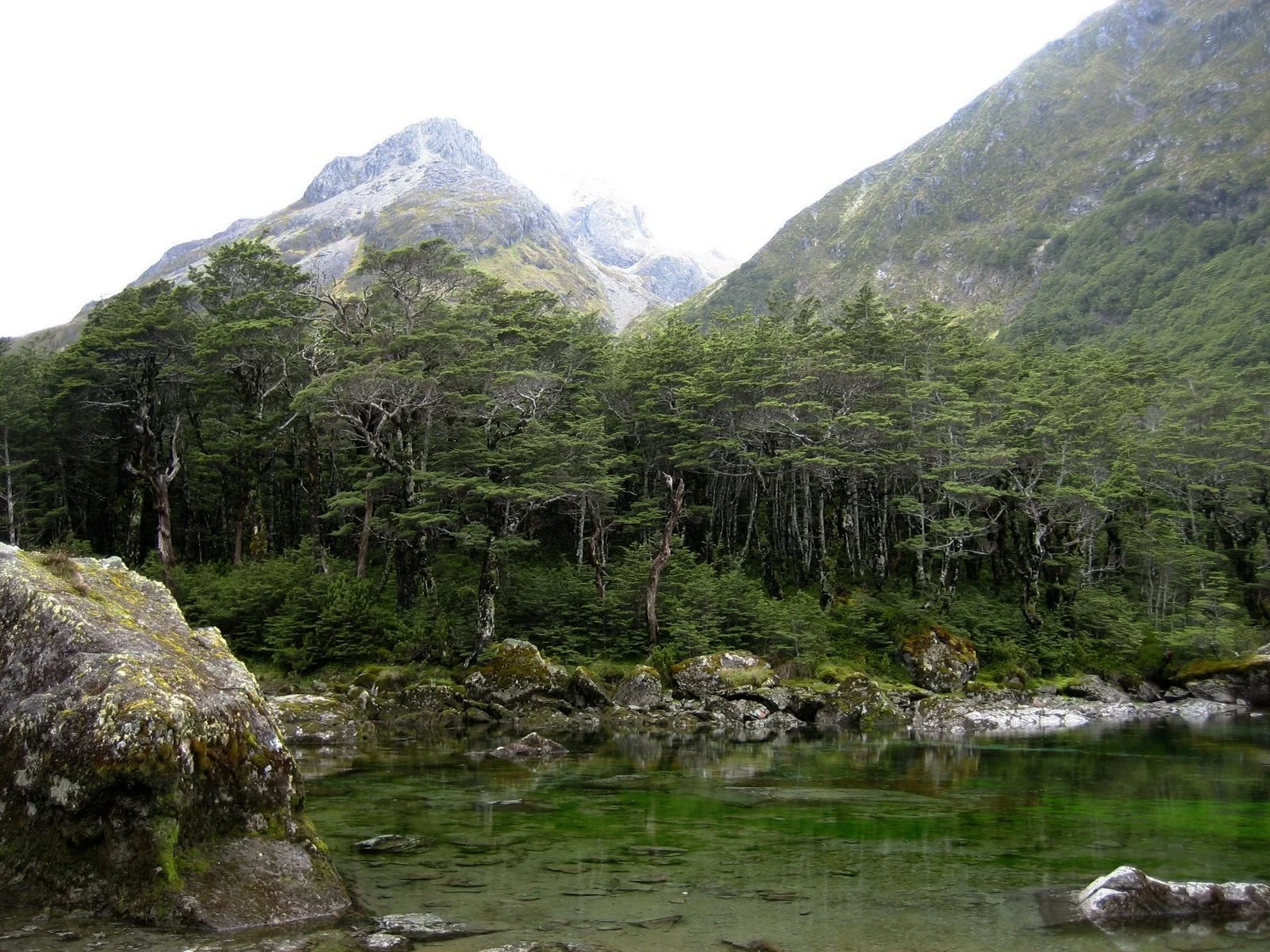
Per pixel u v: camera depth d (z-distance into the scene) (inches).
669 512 2095.2
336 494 2241.6
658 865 563.8
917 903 483.8
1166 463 2620.6
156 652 511.5
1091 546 2390.5
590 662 1813.5
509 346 2132.1
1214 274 7155.5
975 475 2182.6
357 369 1815.9
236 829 476.1
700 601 1923.0
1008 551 2507.4
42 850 444.8
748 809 755.4
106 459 2459.4
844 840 639.8
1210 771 992.9
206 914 422.6
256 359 2164.1
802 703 1659.7
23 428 2269.9
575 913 459.8
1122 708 1784.0
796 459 2148.1
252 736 509.0
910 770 996.6
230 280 2324.1
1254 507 2637.8
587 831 662.5
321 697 1462.8
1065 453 2201.0
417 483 2001.7
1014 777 944.3
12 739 462.9
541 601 1935.3
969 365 2536.9
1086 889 489.7
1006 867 563.5
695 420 2192.4
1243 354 4697.3
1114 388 2736.2
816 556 2447.1
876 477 2337.6
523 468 1913.1
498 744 1245.1
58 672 481.4
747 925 442.6
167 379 2185.0
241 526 2220.7
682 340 2423.7
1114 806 778.8
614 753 1155.3
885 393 2272.4
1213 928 444.1
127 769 433.1
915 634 1973.4
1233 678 1988.2
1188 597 2470.5
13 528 2174.0
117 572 620.1
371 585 1968.5
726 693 1680.6
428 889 504.4
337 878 485.7
